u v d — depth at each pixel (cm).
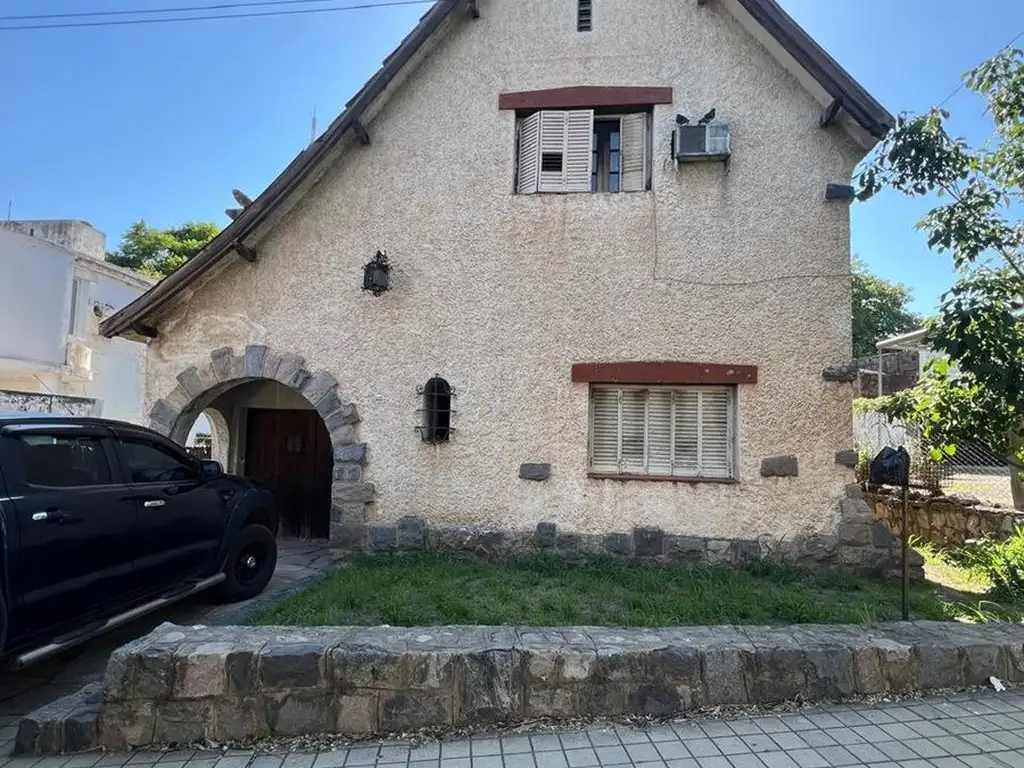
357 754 333
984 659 402
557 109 753
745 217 712
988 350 540
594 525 705
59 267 1323
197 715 352
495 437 724
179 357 781
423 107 766
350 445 740
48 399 1091
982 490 941
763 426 691
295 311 765
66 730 348
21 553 377
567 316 725
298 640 377
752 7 684
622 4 751
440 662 360
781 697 380
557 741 342
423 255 751
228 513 581
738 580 621
